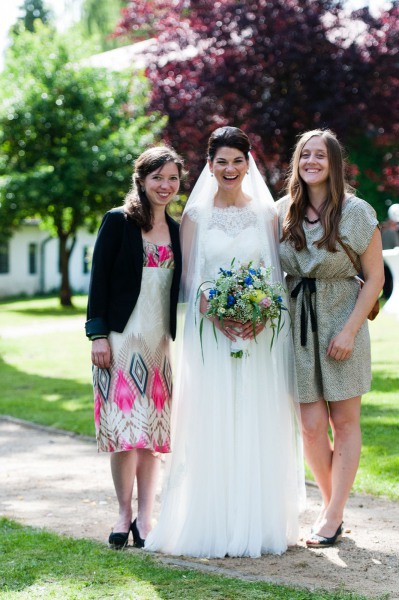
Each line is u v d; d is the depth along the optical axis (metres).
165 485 4.79
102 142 26.89
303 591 3.92
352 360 4.77
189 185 19.31
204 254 4.83
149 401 4.75
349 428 4.87
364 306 4.71
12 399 10.54
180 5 21.66
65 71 27.09
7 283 35.59
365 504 5.67
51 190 26.00
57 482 6.54
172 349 4.99
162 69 20.72
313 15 19.84
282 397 4.81
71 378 12.41
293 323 4.84
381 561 4.52
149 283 4.77
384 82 20.45
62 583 4.05
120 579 4.10
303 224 4.80
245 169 4.80
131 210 4.79
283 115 19.53
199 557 4.63
